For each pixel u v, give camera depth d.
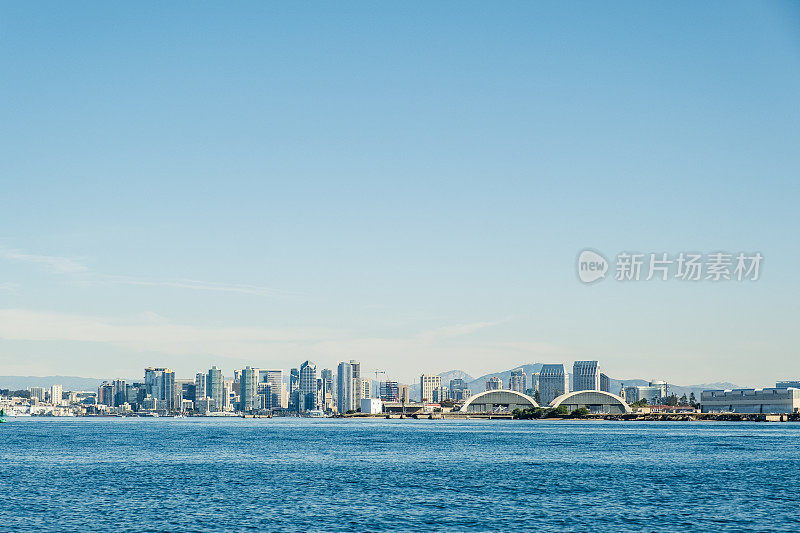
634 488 121.19
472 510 99.81
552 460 174.38
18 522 91.06
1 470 148.75
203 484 125.75
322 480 131.75
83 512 97.69
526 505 103.88
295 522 91.62
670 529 87.94
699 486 123.75
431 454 194.75
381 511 99.00
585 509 100.69
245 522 91.44
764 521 92.50
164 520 92.50
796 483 127.38
